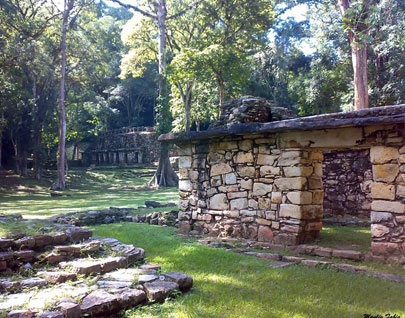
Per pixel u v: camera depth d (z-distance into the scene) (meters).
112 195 24.27
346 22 13.69
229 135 8.03
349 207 11.05
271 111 8.33
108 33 45.47
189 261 6.14
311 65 27.81
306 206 7.18
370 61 23.16
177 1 30.11
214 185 8.55
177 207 13.45
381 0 17.47
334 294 4.48
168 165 30.02
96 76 35.16
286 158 7.29
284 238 7.21
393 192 6.00
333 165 11.43
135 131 45.75
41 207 16.83
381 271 5.45
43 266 5.41
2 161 37.88
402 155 5.94
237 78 24.22
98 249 6.08
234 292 4.61
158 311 4.00
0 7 26.86
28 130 33.41
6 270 5.17
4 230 6.44
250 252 6.88
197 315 3.86
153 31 32.66
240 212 8.02
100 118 43.53
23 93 30.97
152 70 46.28
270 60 34.41
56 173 36.88
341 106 23.89
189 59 23.42
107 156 47.09
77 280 4.77
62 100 30.50
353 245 7.04
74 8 32.53
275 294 4.50
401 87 21.02
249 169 7.91
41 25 29.25
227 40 27.22
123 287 4.38
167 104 28.94
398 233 5.92
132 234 8.82
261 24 27.55
